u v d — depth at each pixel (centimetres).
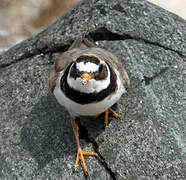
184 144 1033
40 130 1112
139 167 1000
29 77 1258
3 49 2103
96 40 1300
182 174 980
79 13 1352
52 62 1283
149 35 1286
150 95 1131
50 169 1029
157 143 1031
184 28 1343
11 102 1209
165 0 2114
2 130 1140
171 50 1265
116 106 1125
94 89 899
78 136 1062
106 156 1031
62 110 1145
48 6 2375
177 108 1114
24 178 1023
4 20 2330
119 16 1316
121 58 1220
